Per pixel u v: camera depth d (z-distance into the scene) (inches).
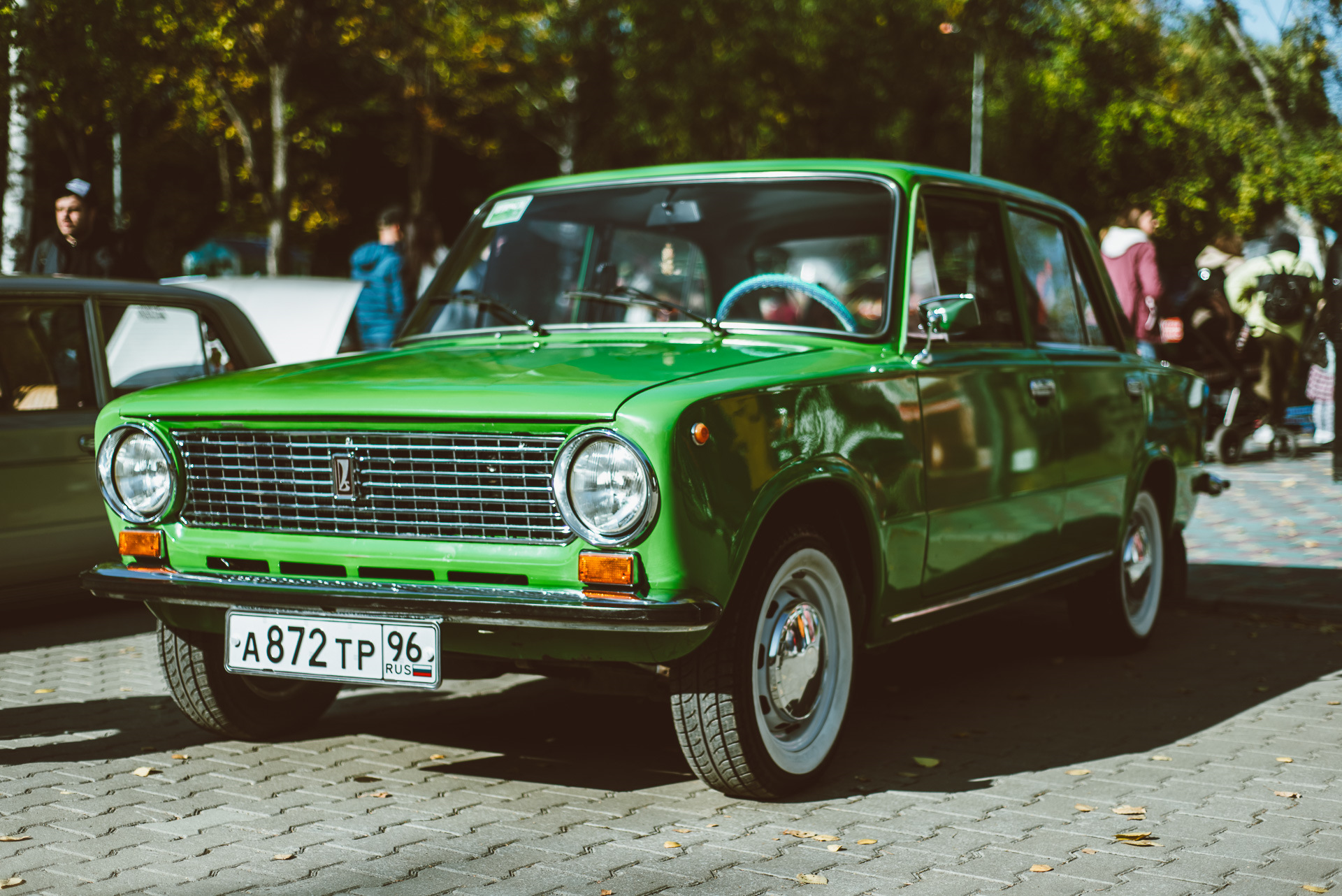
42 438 265.1
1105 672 238.8
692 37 1414.9
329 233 1654.8
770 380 156.0
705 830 154.4
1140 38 711.1
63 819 157.6
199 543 165.9
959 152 1533.0
